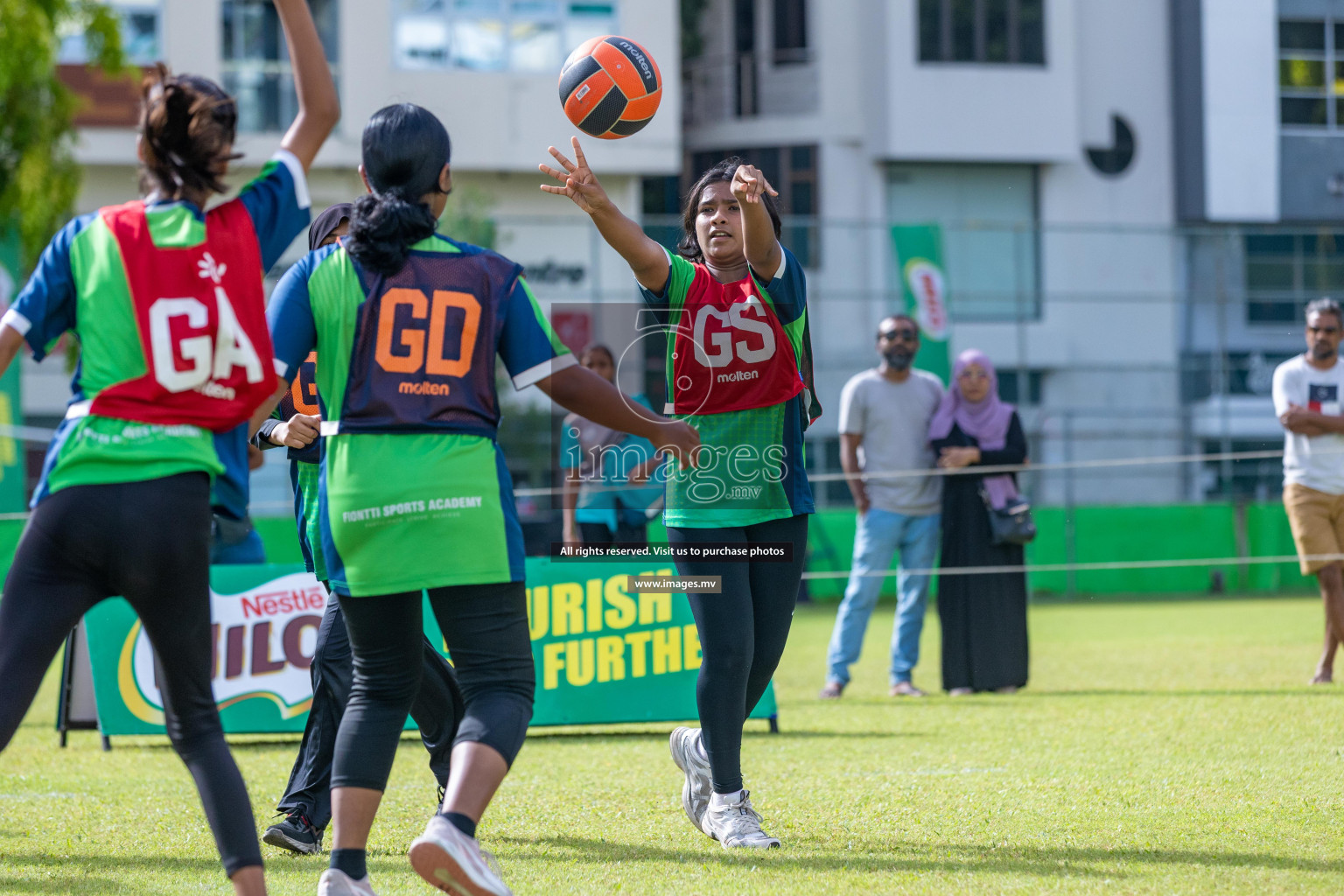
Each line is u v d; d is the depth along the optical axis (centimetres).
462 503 548
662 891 609
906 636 1518
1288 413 1473
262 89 4206
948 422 1515
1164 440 4034
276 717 1204
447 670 763
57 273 527
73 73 4097
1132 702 1332
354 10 4269
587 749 1116
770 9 4850
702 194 745
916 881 617
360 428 552
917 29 4703
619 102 791
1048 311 4334
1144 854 664
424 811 840
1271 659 1752
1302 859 644
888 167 4800
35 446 3325
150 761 1098
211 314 521
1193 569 3469
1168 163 4909
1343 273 4188
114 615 1191
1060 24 4775
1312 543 1468
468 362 558
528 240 3731
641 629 1234
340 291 555
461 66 4366
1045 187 4850
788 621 745
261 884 521
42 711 1530
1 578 2539
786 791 884
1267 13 4788
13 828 783
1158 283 4347
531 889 620
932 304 3691
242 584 1212
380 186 573
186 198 537
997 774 925
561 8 4406
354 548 551
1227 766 926
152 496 509
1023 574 1505
